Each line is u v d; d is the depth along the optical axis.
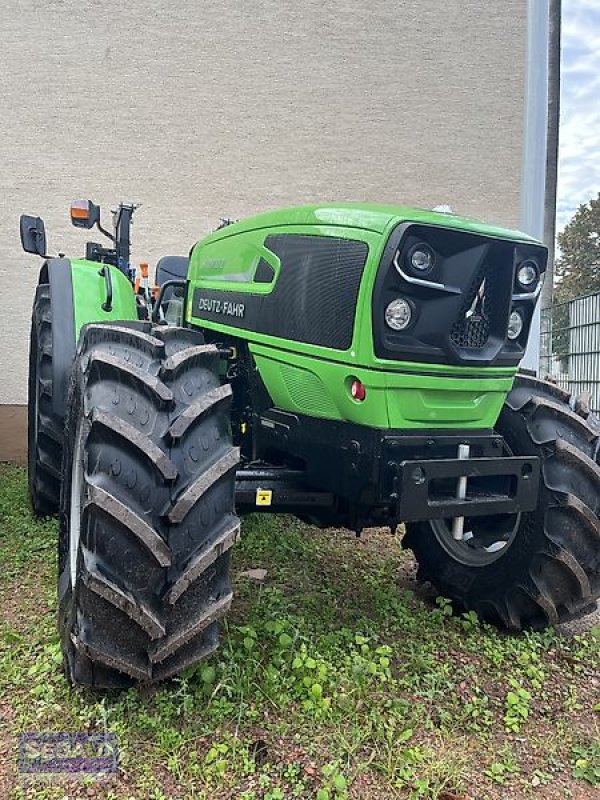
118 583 2.00
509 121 9.16
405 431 2.37
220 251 3.16
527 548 2.83
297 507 2.67
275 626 2.57
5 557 3.50
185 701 2.13
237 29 9.01
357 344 2.31
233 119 9.10
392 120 9.13
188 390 2.22
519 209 9.23
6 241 9.10
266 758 2.01
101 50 8.99
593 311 8.86
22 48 8.95
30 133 9.04
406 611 3.00
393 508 2.37
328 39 9.05
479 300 2.39
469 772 2.05
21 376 9.23
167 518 2.03
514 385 3.01
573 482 2.77
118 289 3.69
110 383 2.21
